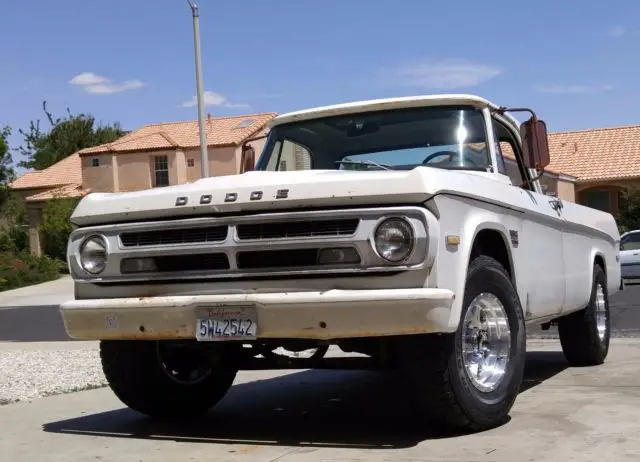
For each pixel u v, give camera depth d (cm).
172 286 521
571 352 838
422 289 463
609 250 897
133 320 523
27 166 6719
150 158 3966
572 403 623
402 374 498
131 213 534
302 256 486
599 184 3788
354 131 666
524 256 611
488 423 523
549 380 754
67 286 3150
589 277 803
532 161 647
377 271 470
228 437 550
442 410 499
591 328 823
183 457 493
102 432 586
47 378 895
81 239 550
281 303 480
